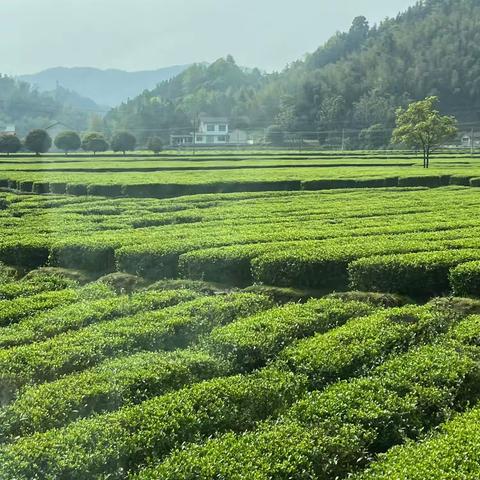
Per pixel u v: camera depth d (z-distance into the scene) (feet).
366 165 179.73
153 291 41.96
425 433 24.73
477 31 483.92
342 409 25.17
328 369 28.68
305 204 80.28
